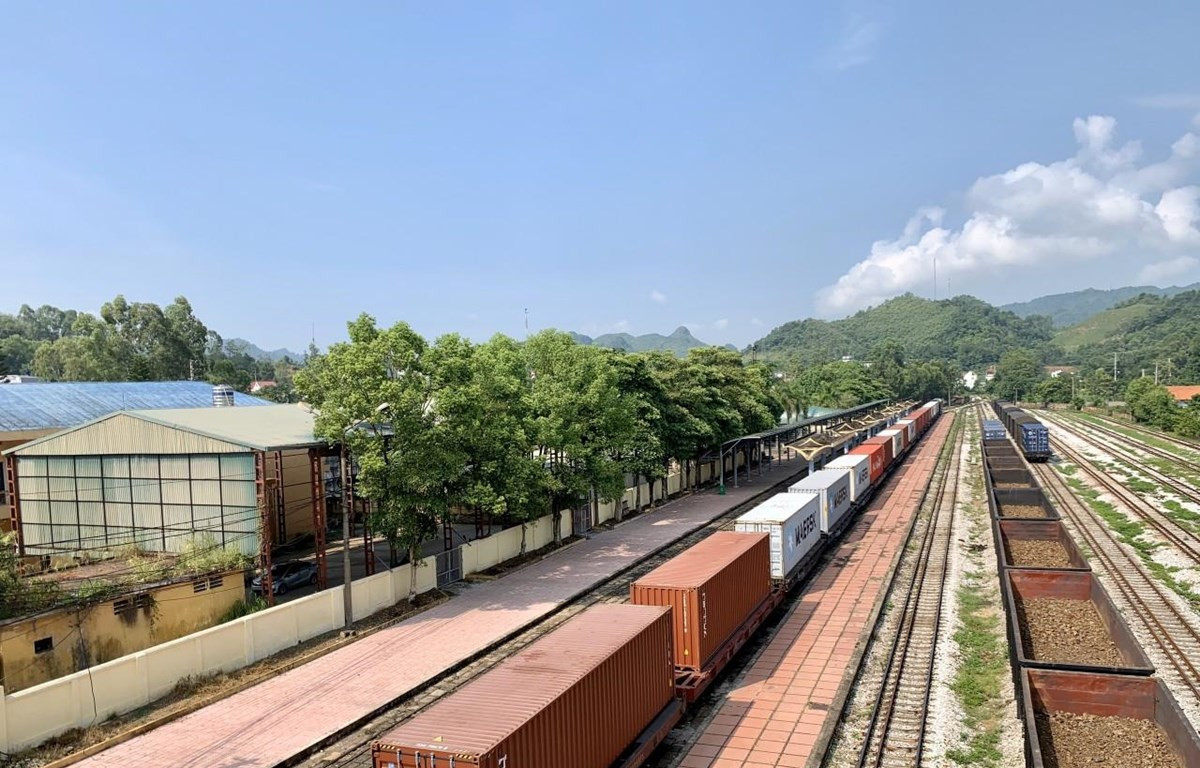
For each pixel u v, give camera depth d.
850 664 20.69
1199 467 56.00
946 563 31.97
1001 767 14.84
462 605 27.77
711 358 59.88
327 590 24.95
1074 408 144.88
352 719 18.31
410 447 26.34
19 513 30.44
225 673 21.08
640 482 48.41
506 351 36.78
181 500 28.14
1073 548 28.20
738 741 16.64
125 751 16.88
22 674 19.00
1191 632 21.83
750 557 22.53
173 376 80.88
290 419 32.41
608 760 13.60
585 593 29.05
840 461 44.25
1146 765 14.07
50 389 43.47
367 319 26.44
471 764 10.02
